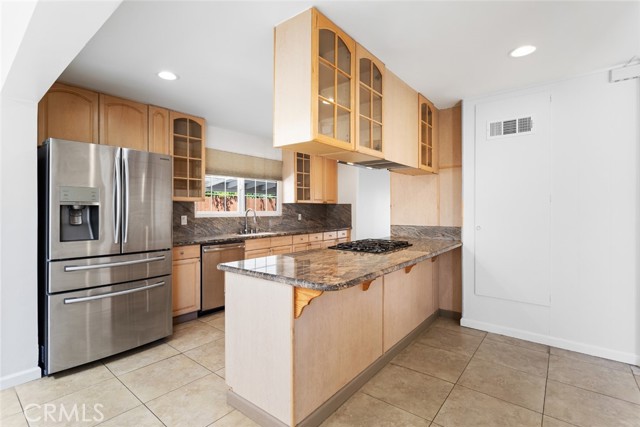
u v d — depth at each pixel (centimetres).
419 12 178
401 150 270
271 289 170
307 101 178
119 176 256
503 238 297
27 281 222
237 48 219
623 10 175
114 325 254
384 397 202
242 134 457
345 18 184
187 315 344
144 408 190
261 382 175
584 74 259
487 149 304
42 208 237
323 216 599
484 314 310
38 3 126
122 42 211
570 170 266
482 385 214
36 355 225
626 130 245
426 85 283
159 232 284
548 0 167
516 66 246
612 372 230
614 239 250
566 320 269
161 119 340
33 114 227
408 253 243
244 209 470
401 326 269
